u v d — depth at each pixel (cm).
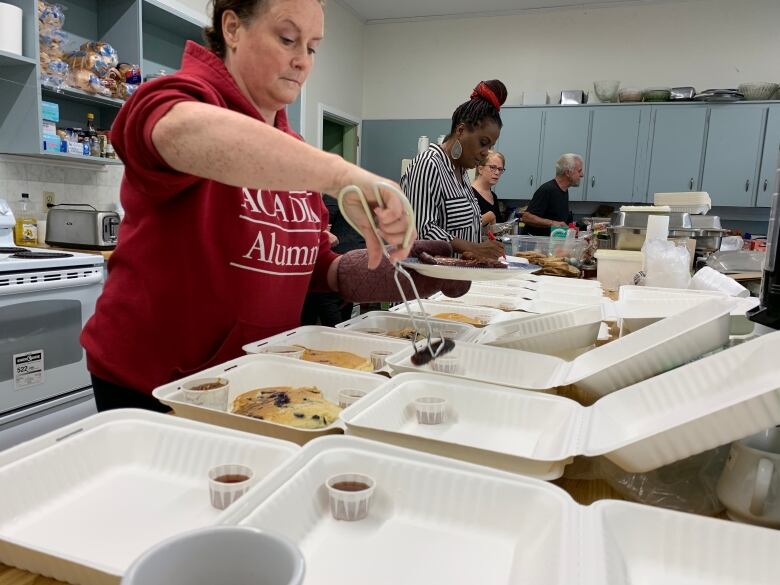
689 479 74
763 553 54
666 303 147
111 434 76
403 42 622
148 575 36
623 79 561
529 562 55
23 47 249
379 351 125
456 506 65
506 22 589
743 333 116
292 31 99
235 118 70
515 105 566
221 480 68
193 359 114
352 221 72
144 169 81
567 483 77
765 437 72
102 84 286
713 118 513
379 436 76
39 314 228
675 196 335
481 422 93
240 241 110
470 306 183
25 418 229
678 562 55
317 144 555
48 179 297
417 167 212
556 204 481
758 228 541
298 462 66
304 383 106
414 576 57
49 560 52
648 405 81
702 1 531
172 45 360
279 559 38
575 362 110
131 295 109
